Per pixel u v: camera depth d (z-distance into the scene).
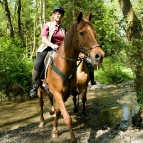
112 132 5.44
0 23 26.23
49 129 6.23
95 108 8.46
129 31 5.35
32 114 8.16
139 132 5.21
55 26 5.10
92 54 3.82
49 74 4.82
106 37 4.98
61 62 4.53
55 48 4.74
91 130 5.89
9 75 11.56
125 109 8.09
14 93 11.35
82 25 4.03
